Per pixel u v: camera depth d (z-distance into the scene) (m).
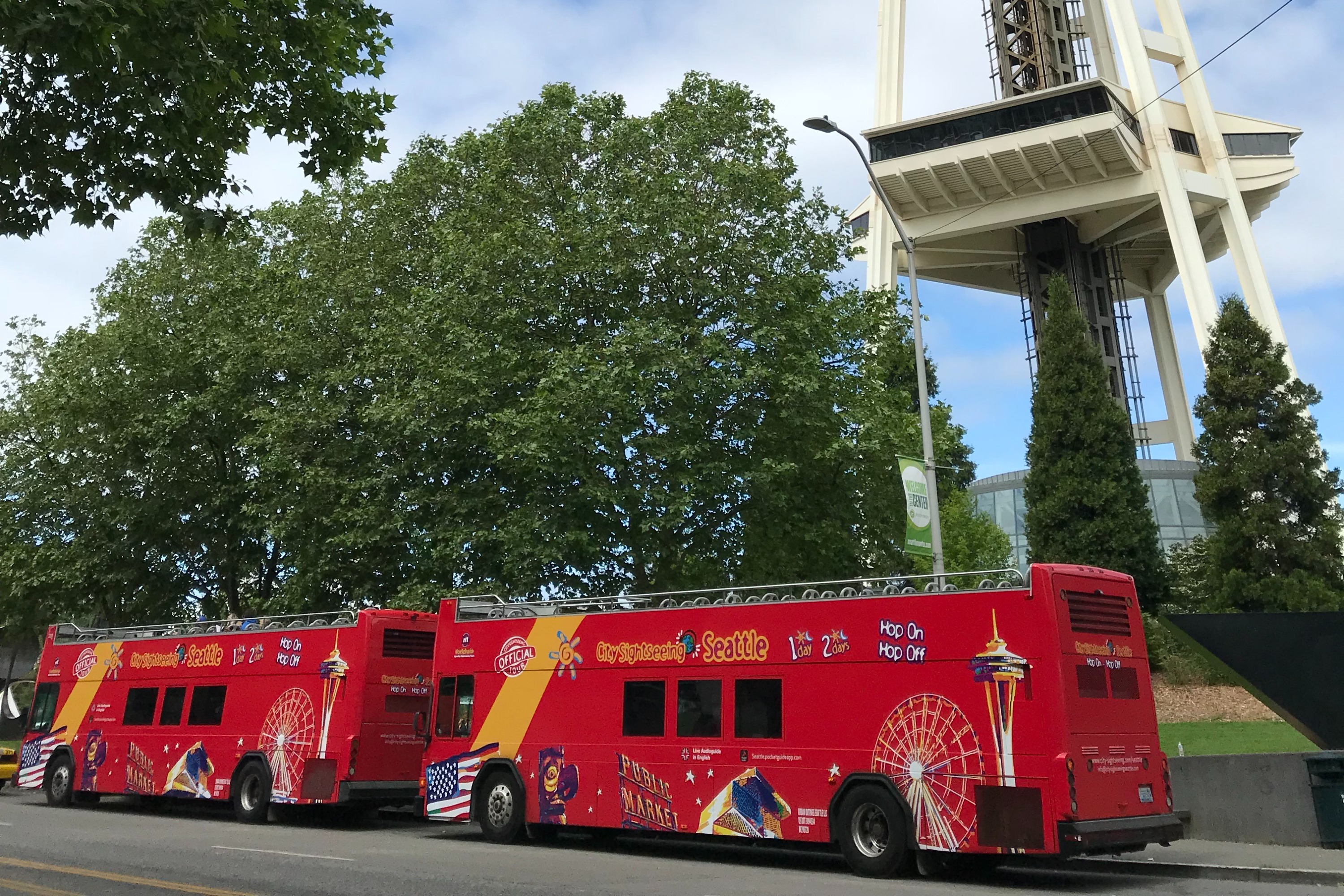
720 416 25.16
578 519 24.16
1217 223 69.88
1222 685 31.61
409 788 19.81
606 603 16.88
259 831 18.70
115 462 32.94
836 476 25.78
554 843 16.98
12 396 35.56
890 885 11.94
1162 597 38.28
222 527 33.38
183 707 22.45
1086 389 40.50
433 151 30.52
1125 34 65.81
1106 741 12.15
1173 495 58.94
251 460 31.02
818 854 15.64
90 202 12.83
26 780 25.31
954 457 47.75
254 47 12.65
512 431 22.86
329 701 19.86
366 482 25.81
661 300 25.61
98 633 25.67
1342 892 11.27
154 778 22.39
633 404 23.23
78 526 33.59
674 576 25.58
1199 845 14.74
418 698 20.27
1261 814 14.77
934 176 66.31
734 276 25.72
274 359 28.75
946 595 13.02
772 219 26.88
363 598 27.25
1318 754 14.34
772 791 14.02
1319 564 34.50
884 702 13.27
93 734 24.14
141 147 12.69
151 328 33.09
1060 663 11.96
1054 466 40.25
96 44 10.66
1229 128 69.81
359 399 27.62
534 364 24.81
